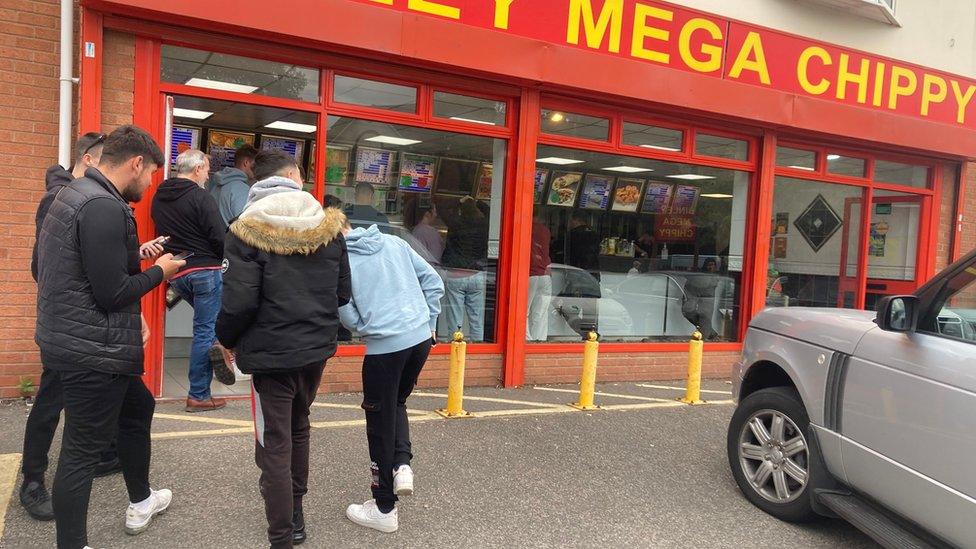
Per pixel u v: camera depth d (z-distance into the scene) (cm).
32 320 542
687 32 721
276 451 304
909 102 865
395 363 344
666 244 781
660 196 769
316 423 522
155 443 459
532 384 701
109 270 283
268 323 298
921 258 932
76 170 358
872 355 353
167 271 313
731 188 806
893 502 332
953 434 298
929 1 903
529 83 656
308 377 319
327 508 383
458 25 600
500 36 619
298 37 546
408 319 346
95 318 289
